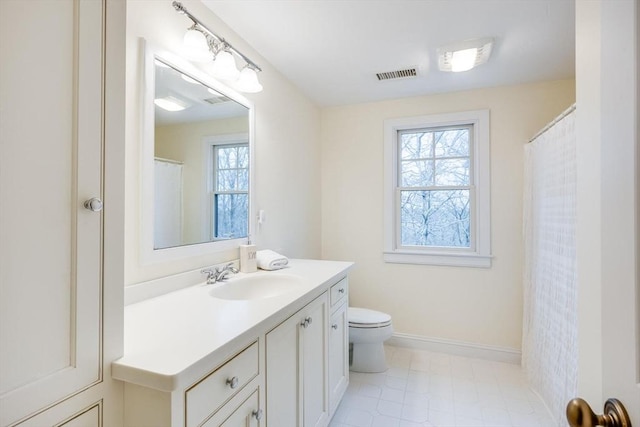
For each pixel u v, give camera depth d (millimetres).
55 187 639
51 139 631
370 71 2312
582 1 712
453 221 2785
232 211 1824
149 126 1309
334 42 1934
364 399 2045
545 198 1987
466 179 2748
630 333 490
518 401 2018
